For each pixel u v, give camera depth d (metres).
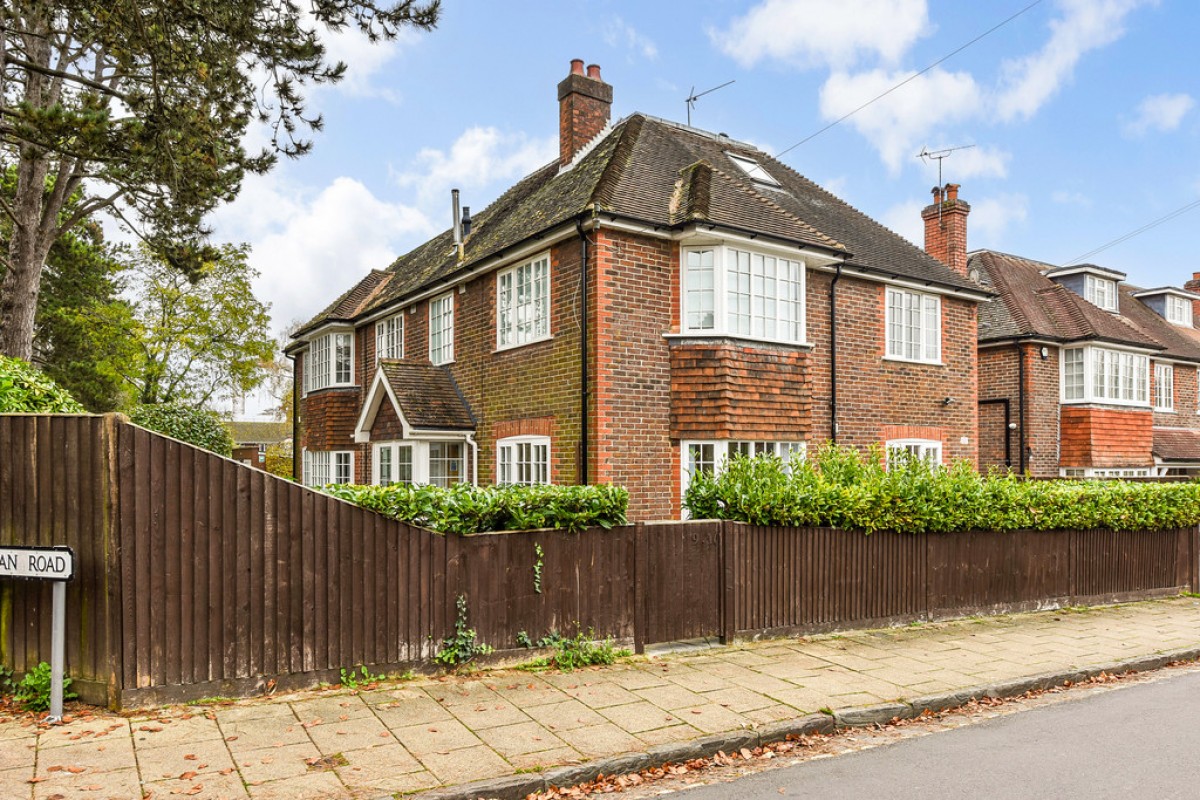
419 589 6.17
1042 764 4.95
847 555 8.39
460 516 6.36
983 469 18.86
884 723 5.81
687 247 11.53
